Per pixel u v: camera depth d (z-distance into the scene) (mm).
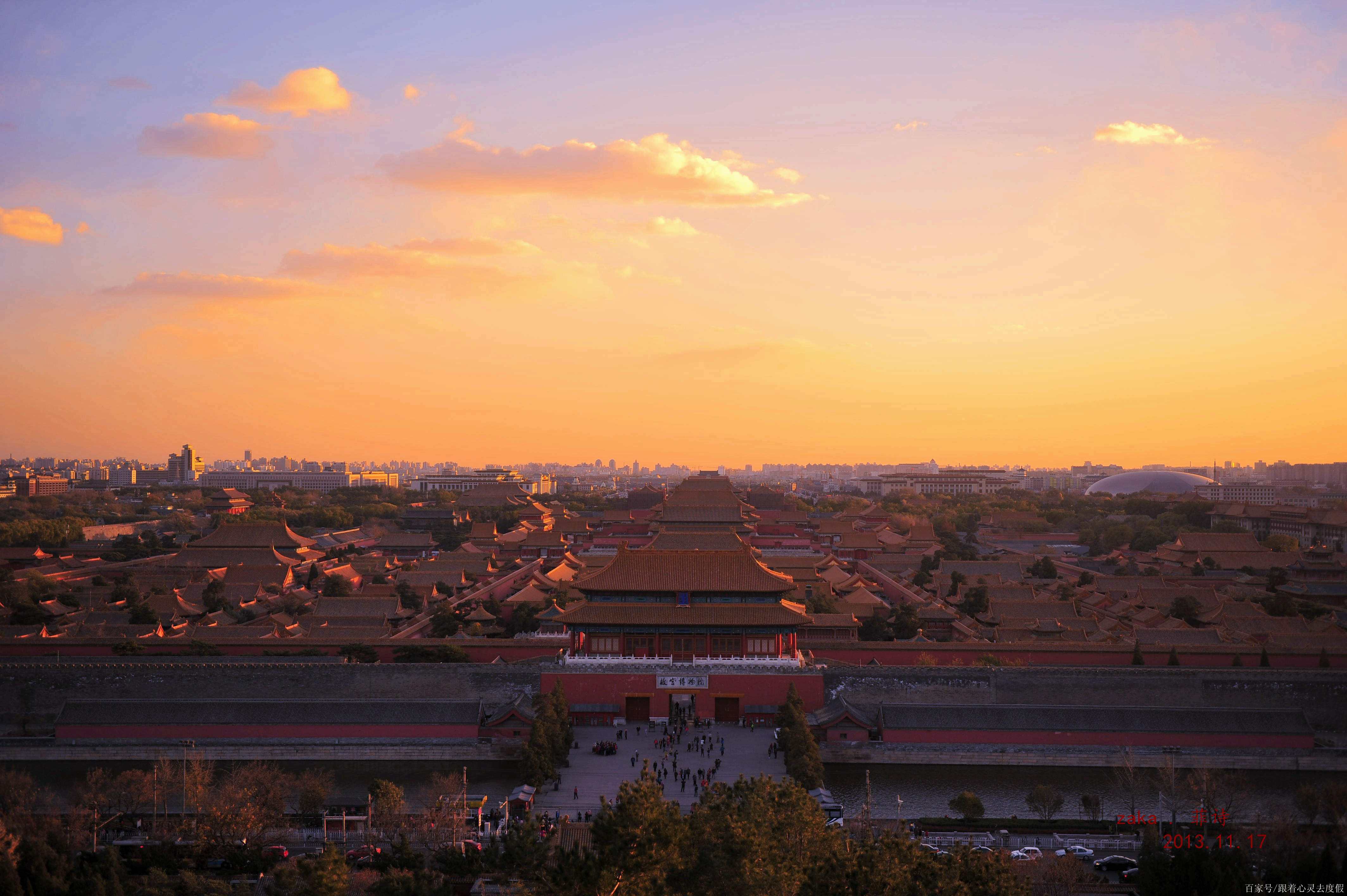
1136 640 179125
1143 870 87688
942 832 108625
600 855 77375
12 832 92438
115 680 151375
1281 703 149375
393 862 93000
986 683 150875
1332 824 106000
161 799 111875
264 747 137750
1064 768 135250
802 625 159625
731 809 83688
